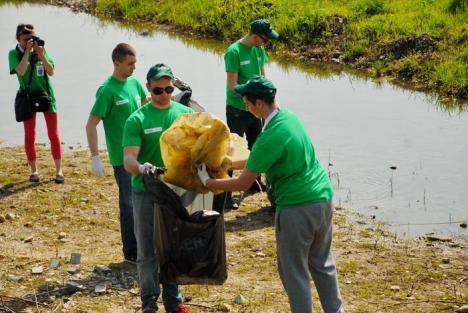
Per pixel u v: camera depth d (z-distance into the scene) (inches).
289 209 273.1
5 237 374.9
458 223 391.9
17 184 438.0
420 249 362.9
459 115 558.6
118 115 331.0
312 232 275.1
